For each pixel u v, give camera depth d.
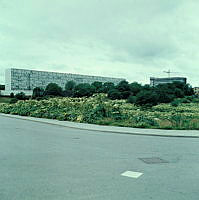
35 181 4.63
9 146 8.15
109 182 4.64
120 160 6.40
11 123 16.97
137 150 7.82
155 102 42.94
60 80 108.12
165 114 18.61
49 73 104.69
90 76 117.44
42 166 5.67
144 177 4.99
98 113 18.02
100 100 21.25
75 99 23.44
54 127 14.86
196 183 4.67
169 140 10.16
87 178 4.85
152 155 7.11
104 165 5.86
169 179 4.89
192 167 5.83
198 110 31.70
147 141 9.76
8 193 4.03
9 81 94.50
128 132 12.32
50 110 22.39
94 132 12.60
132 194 4.06
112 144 8.88
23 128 13.91
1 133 11.56
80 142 9.20
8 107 29.84
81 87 68.88
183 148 8.30
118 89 62.94
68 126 15.01
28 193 4.04
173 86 69.38
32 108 25.06
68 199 3.82
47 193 4.05
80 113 18.91
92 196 3.95
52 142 9.09
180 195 4.05
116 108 18.77
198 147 8.52
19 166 5.65
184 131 12.95
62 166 5.71
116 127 14.52
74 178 4.84
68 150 7.60
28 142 9.02
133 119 16.41
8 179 4.73
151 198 3.90
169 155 7.15
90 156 6.79
